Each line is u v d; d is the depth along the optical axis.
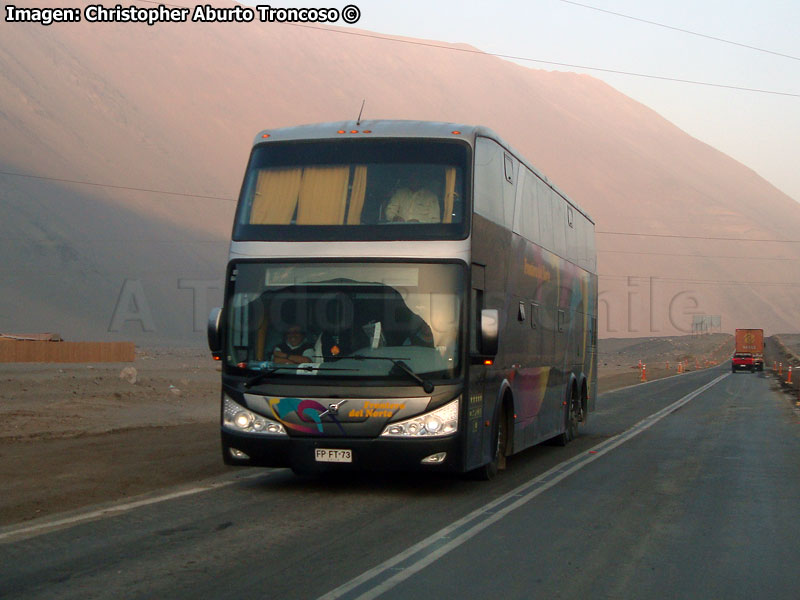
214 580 7.07
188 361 64.25
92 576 7.18
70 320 104.00
